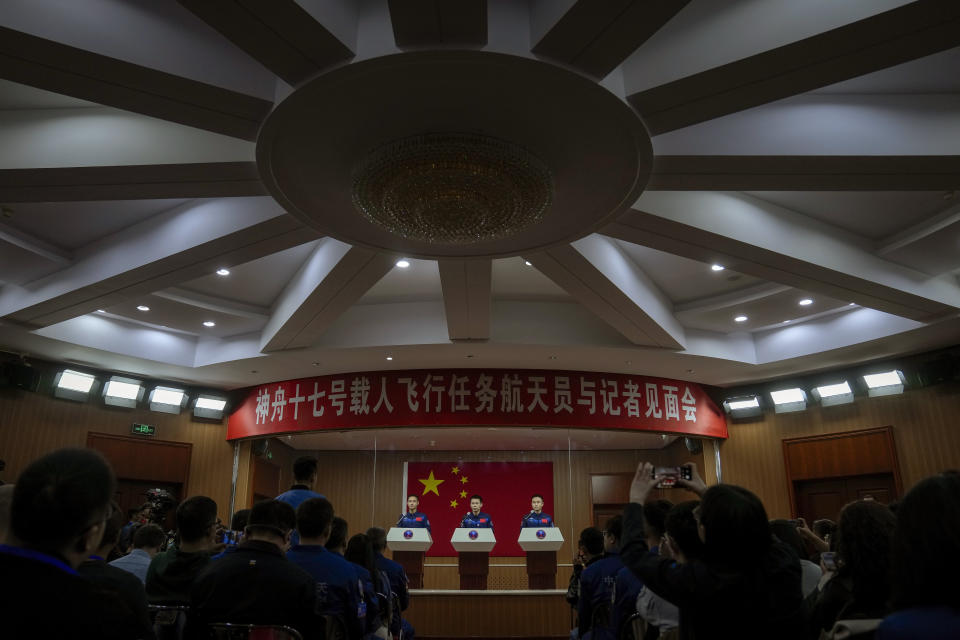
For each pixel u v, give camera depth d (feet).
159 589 11.22
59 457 5.22
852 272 22.68
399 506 36.42
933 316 26.84
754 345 33.73
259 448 37.88
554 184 15.49
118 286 24.02
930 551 4.43
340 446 38.11
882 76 15.31
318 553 11.59
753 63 12.39
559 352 31.37
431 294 30.09
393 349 31.04
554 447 37.01
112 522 8.31
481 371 34.04
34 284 26.32
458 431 35.53
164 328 33.86
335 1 11.91
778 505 34.86
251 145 15.80
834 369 34.22
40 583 4.74
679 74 12.82
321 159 15.05
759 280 27.81
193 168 16.14
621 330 28.50
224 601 9.62
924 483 4.73
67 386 33.71
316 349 30.96
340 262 21.79
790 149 15.34
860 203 21.45
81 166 16.02
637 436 36.63
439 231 16.15
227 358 33.06
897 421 31.99
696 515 8.11
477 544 30.48
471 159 14.15
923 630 4.26
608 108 13.33
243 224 19.71
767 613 6.70
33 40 12.07
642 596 10.09
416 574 30.63
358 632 11.43
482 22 11.43
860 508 7.69
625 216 18.61
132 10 12.91
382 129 13.97
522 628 29.27
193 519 11.51
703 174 16.12
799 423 35.27
